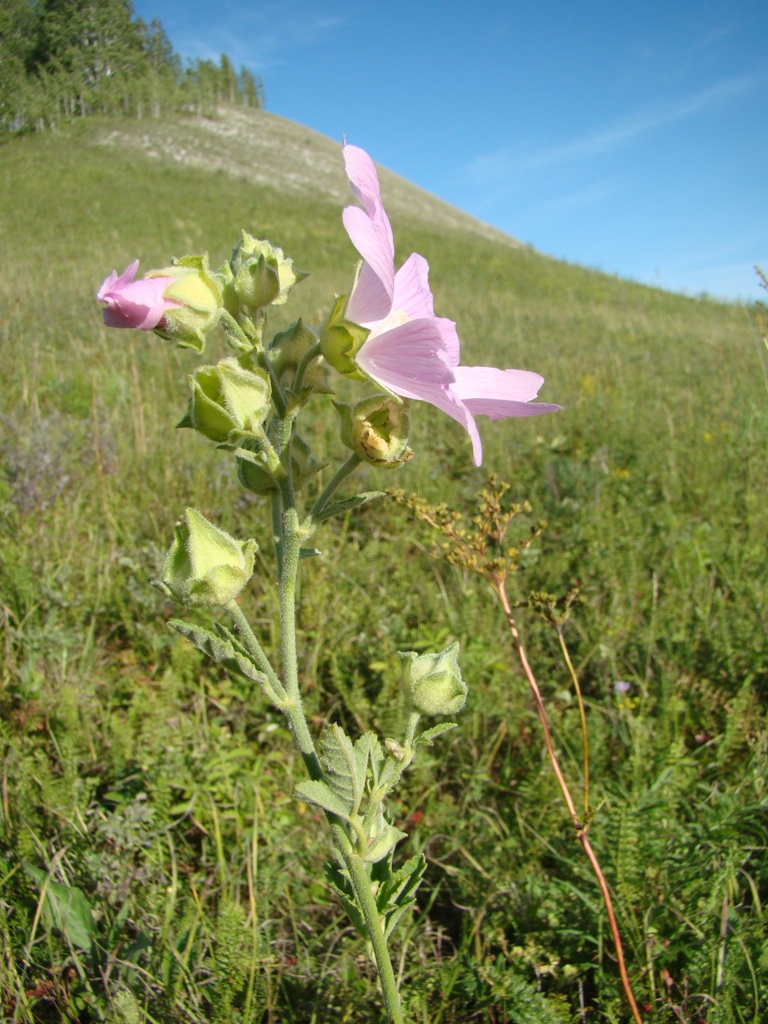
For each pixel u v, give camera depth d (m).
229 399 0.18
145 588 0.42
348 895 0.20
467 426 0.18
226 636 0.19
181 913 0.26
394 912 0.21
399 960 0.25
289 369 0.21
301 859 0.29
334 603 0.42
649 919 0.25
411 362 0.19
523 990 0.24
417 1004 0.23
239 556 0.19
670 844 0.27
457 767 0.33
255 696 0.37
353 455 0.20
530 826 0.30
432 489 0.54
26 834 0.26
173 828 0.31
